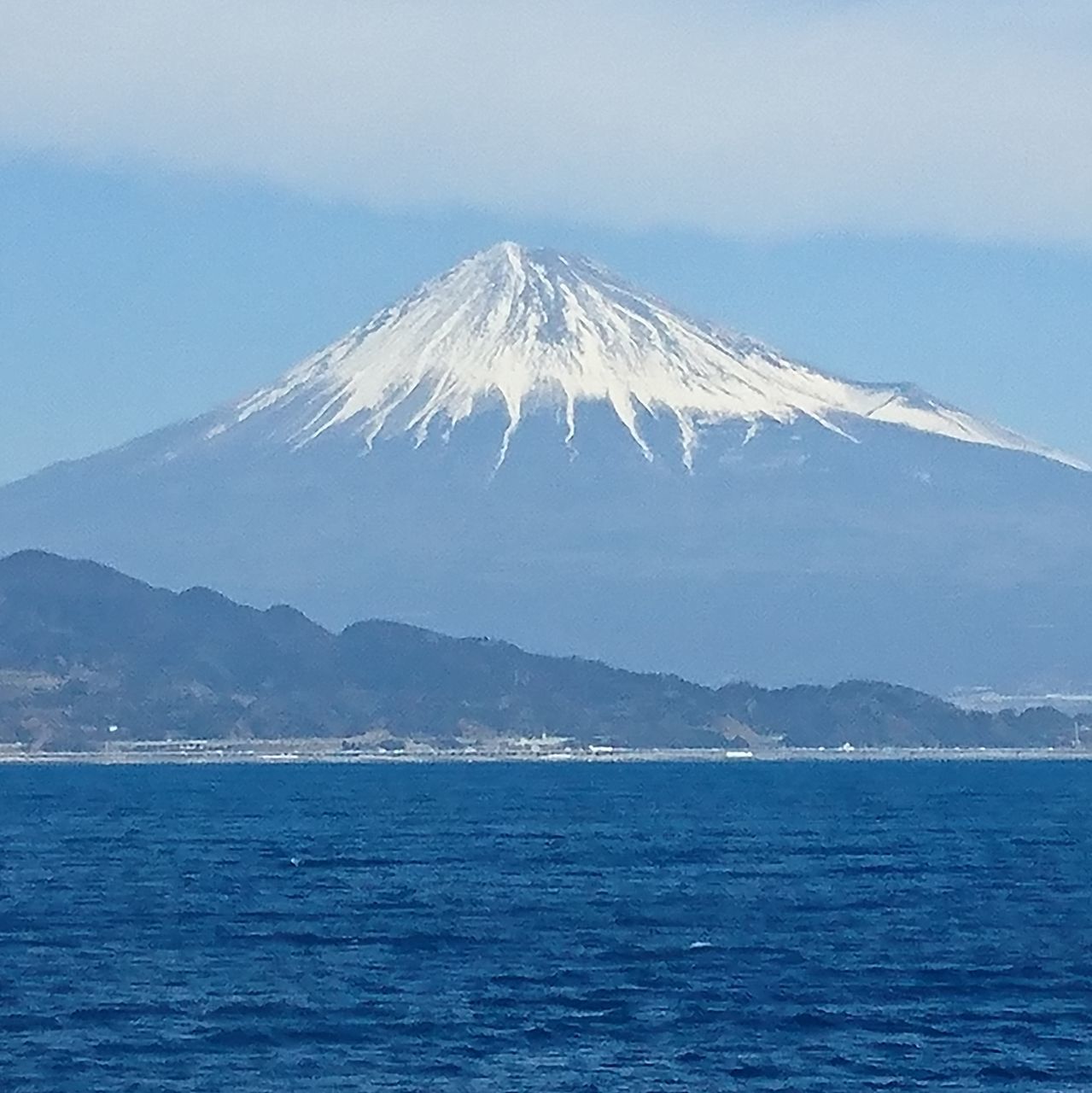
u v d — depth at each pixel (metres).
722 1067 77.38
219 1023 84.62
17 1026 83.94
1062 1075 76.38
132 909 124.12
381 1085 74.50
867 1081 75.38
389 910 123.69
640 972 98.06
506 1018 86.06
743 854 171.00
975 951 105.56
